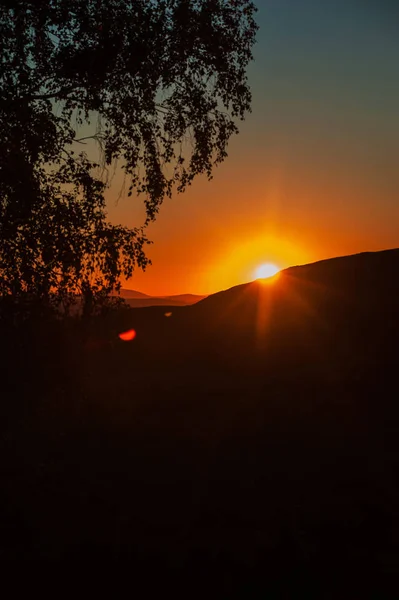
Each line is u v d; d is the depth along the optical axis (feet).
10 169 32.65
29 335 34.40
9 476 43.37
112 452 53.16
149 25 34.35
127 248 36.68
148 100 36.45
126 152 37.47
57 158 35.70
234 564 26.68
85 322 35.94
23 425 36.78
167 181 38.52
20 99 33.04
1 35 32.12
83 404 39.11
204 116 37.65
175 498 40.52
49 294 35.24
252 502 39.58
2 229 33.19
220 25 36.22
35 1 32.17
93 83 34.63
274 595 24.52
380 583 25.70
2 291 34.06
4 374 34.35
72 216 35.01
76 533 32.65
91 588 24.88
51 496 39.83
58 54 34.14
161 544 30.42
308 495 41.22
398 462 49.70
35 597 24.20
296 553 27.55
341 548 28.73
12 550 29.35
